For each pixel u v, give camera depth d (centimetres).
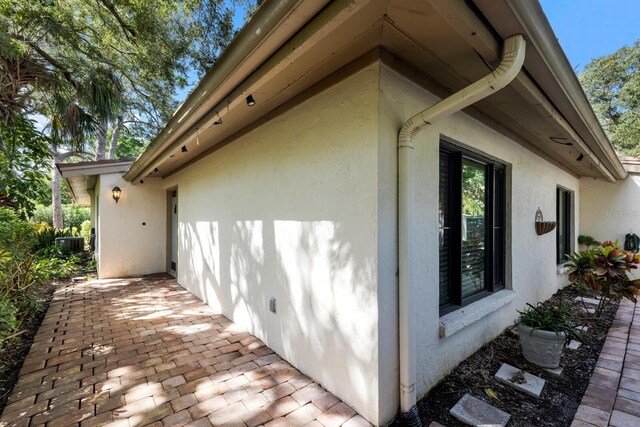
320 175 233
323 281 231
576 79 207
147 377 250
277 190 286
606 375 251
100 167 659
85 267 796
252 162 329
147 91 966
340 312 215
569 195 614
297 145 257
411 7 136
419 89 217
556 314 285
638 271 557
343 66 207
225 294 400
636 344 314
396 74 198
